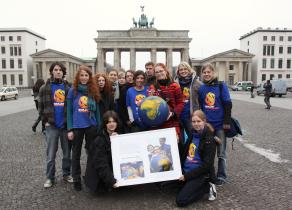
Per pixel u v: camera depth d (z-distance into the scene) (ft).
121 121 25.17
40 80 50.03
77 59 314.35
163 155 21.86
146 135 22.16
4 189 23.62
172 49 262.26
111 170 22.36
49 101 24.11
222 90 23.63
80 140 23.41
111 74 31.40
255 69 329.31
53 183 24.72
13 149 36.94
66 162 25.23
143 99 22.98
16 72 324.80
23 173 27.53
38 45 362.94
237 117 66.44
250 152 34.71
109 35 262.06
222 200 21.17
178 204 20.07
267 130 49.06
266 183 24.45
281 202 20.70
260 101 120.67
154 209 19.76
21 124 58.18
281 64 323.16
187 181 21.20
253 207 19.98
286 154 33.63
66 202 21.06
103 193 22.56
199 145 21.83
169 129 22.22
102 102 25.18
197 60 319.06
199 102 24.56
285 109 85.05
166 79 24.31
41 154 34.47
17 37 321.52
